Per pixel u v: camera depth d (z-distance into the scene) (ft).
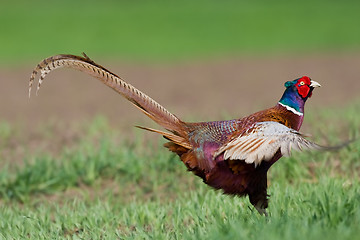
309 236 30.27
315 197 38.70
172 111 93.86
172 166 57.21
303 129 67.31
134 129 76.33
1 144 72.49
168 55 170.81
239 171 36.68
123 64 157.89
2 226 43.55
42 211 47.57
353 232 30.76
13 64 158.61
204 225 37.81
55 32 195.83
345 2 239.91
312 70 139.74
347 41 184.14
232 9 231.50
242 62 158.51
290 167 53.47
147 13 226.17
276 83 124.06
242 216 38.22
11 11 228.22
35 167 58.85
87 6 238.27
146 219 43.83
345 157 55.67
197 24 209.87
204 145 37.01
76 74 150.61
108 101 110.01
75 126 82.94
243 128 36.99
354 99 97.50
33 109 103.24
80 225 43.11
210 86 123.54
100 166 59.06
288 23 208.85
